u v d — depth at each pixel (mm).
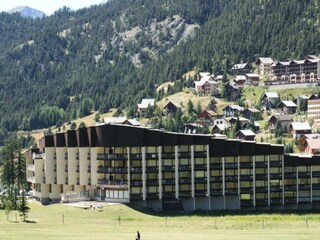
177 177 190125
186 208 190750
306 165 195750
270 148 194625
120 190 189250
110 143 190500
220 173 192500
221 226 148750
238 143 193250
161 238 115938
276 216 173750
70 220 159250
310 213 184125
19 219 159625
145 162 189375
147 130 189750
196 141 191500
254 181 193875
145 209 182625
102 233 124625
